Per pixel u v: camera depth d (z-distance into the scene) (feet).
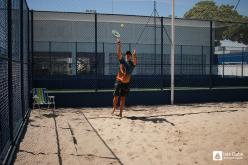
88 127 24.52
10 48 17.11
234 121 26.20
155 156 17.58
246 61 67.36
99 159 16.92
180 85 57.47
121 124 25.67
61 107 36.58
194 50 67.72
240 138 20.53
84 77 57.31
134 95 38.88
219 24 70.38
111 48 62.23
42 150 18.10
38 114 30.81
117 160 16.80
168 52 65.21
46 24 59.88
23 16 26.91
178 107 36.76
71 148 18.79
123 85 28.30
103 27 62.54
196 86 58.34
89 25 62.03
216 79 59.82
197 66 67.00
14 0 20.35
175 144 19.90
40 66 57.93
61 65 58.80
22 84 24.64
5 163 14.30
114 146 19.60
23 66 25.85
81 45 61.11
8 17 16.92
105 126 24.91
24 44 27.99
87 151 18.29
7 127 16.90
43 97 34.19
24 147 18.57
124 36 63.52
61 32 60.54
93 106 37.55
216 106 37.78
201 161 16.55
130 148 19.17
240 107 36.76
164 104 39.83
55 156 17.08
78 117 28.91
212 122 26.04
